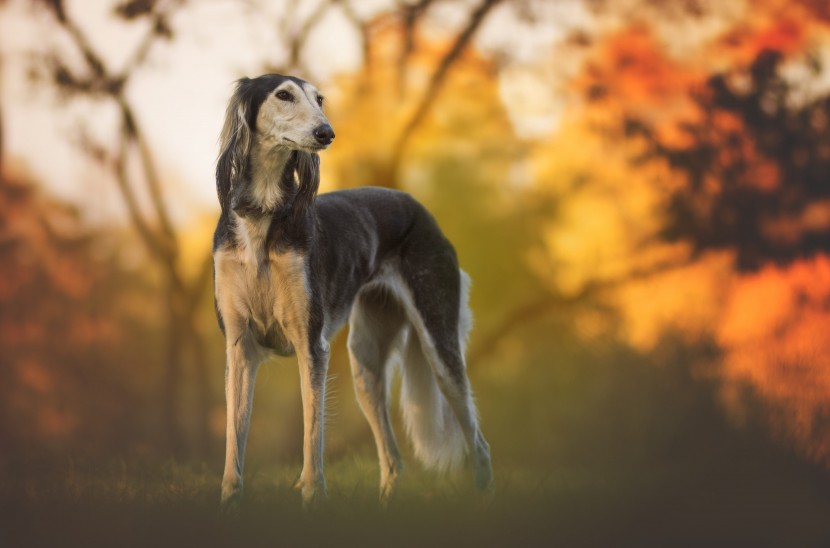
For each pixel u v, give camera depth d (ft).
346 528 17.35
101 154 60.75
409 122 59.00
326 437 21.35
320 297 20.06
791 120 56.80
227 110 19.99
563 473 26.17
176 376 64.03
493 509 18.81
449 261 23.38
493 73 59.41
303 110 19.26
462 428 22.90
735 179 57.31
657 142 58.03
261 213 19.49
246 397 19.79
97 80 58.70
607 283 59.41
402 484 23.65
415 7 59.11
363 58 59.26
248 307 19.77
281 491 20.86
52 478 23.25
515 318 60.23
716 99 57.00
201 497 19.84
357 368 23.44
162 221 62.90
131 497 20.39
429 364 23.38
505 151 60.95
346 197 22.52
